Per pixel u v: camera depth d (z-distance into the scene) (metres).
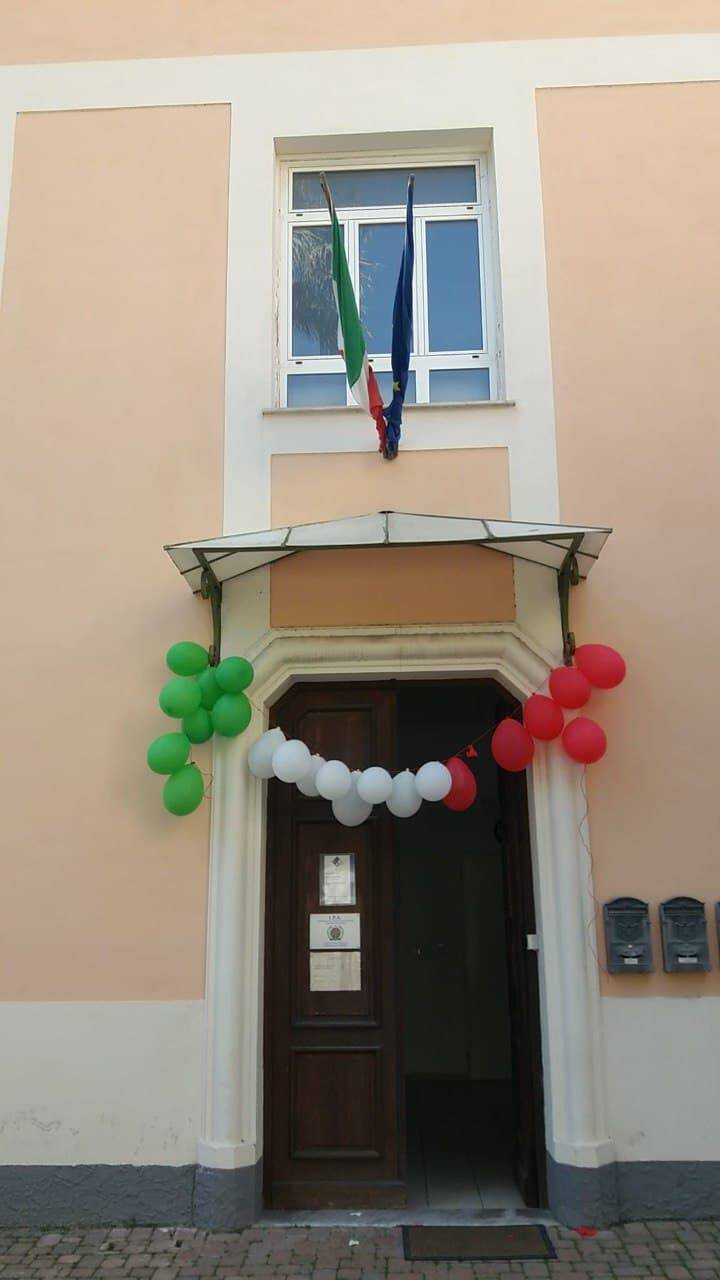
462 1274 4.22
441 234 6.15
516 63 6.03
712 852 4.99
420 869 9.70
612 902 4.90
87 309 5.76
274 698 5.33
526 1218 4.80
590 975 4.86
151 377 5.64
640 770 5.08
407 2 6.16
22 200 5.94
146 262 5.82
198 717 4.96
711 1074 4.78
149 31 6.19
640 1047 4.80
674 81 5.96
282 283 6.07
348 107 6.03
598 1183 4.63
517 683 5.21
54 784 5.18
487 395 5.88
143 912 5.02
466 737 8.98
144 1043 4.88
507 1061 9.23
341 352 6.00
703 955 4.85
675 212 5.77
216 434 5.55
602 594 5.28
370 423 5.51
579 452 5.44
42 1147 4.80
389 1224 4.76
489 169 6.14
